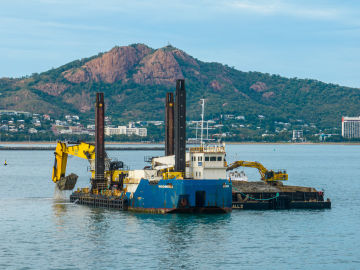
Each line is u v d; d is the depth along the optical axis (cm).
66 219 13562
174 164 14112
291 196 15625
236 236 11731
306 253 10556
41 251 10588
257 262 9956
